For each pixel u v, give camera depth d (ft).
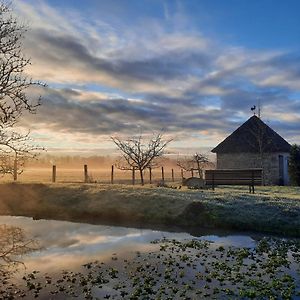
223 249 40.19
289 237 46.19
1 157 50.96
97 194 67.51
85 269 33.32
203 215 54.39
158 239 45.34
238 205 56.08
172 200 60.08
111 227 52.90
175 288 28.32
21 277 31.35
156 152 108.37
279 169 115.75
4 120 49.37
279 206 54.54
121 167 121.08
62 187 73.61
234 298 26.37
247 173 73.56
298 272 32.19
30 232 49.60
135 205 60.85
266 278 30.63
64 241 44.37
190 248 40.78
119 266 34.14
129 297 26.68
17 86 51.08
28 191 73.15
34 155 52.70
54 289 28.40
